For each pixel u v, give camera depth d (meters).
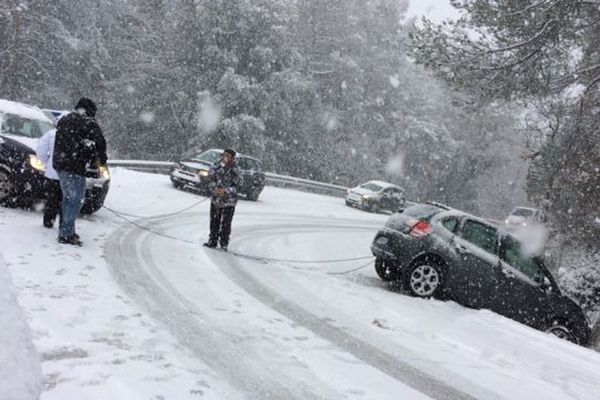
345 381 4.71
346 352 5.48
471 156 49.25
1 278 2.10
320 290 8.09
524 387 5.48
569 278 12.27
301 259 11.01
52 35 33.22
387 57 46.28
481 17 10.27
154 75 35.69
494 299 9.22
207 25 34.22
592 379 6.22
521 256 9.59
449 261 9.06
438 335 6.85
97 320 4.99
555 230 14.17
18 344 1.99
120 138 36.25
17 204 9.51
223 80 32.59
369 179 42.47
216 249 9.85
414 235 9.10
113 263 7.22
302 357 5.09
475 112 12.17
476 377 5.51
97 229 9.32
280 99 35.34
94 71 34.00
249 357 4.85
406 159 48.12
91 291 5.79
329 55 43.28
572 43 10.75
